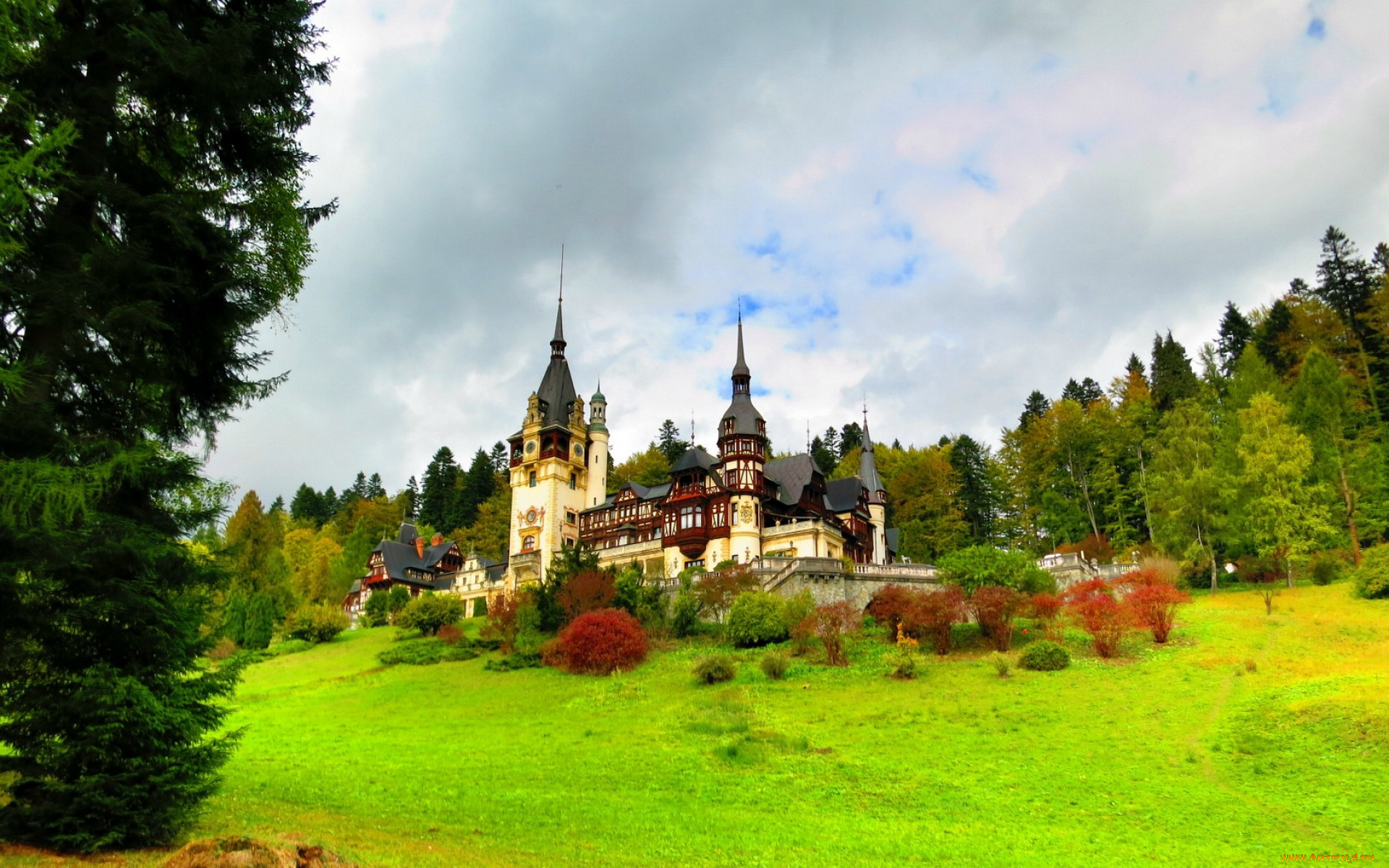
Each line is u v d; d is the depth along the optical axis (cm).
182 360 1555
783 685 3912
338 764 2889
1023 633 4425
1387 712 2633
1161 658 3769
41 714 1315
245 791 2231
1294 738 2644
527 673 4728
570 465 8506
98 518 1338
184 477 1479
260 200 1681
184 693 1455
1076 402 8838
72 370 1430
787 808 2375
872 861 1905
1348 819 2094
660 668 4434
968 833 2136
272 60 1664
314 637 6550
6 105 1334
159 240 1497
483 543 10775
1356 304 7106
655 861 1831
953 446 10156
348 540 10556
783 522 7144
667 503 7194
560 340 9100
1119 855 1958
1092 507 8019
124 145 1550
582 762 2922
